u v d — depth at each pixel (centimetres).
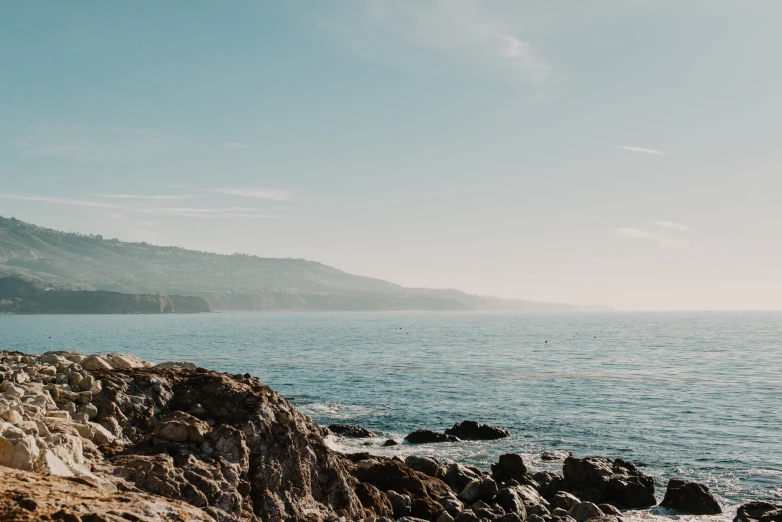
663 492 3434
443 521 2434
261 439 1934
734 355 12356
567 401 6438
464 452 4231
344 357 11775
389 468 2770
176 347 14350
